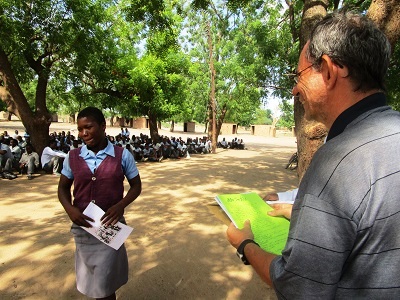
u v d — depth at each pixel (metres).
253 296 3.13
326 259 0.73
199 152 18.53
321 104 0.94
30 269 3.58
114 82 13.70
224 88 20.55
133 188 2.35
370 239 0.73
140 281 3.36
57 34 9.12
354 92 0.87
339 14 0.92
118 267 2.28
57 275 3.45
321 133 2.77
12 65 10.49
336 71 0.88
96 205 2.16
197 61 22.80
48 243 4.30
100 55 12.19
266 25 12.75
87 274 2.24
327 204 0.76
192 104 24.45
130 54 14.70
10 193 7.13
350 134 0.82
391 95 8.78
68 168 2.28
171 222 5.30
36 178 8.87
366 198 0.73
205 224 5.22
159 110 15.12
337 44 0.85
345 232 0.73
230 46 19.59
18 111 9.90
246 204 1.51
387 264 0.73
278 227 1.31
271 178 10.27
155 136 16.83
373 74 0.85
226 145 22.88
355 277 0.76
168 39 13.91
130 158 2.36
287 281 0.79
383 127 0.80
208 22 18.84
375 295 0.74
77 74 11.89
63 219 5.34
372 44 0.84
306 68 0.95
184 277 3.47
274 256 0.98
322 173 0.79
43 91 10.27
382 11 2.67
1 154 8.65
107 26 13.54
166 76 15.16
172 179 9.47
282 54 12.52
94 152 2.25
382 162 0.74
